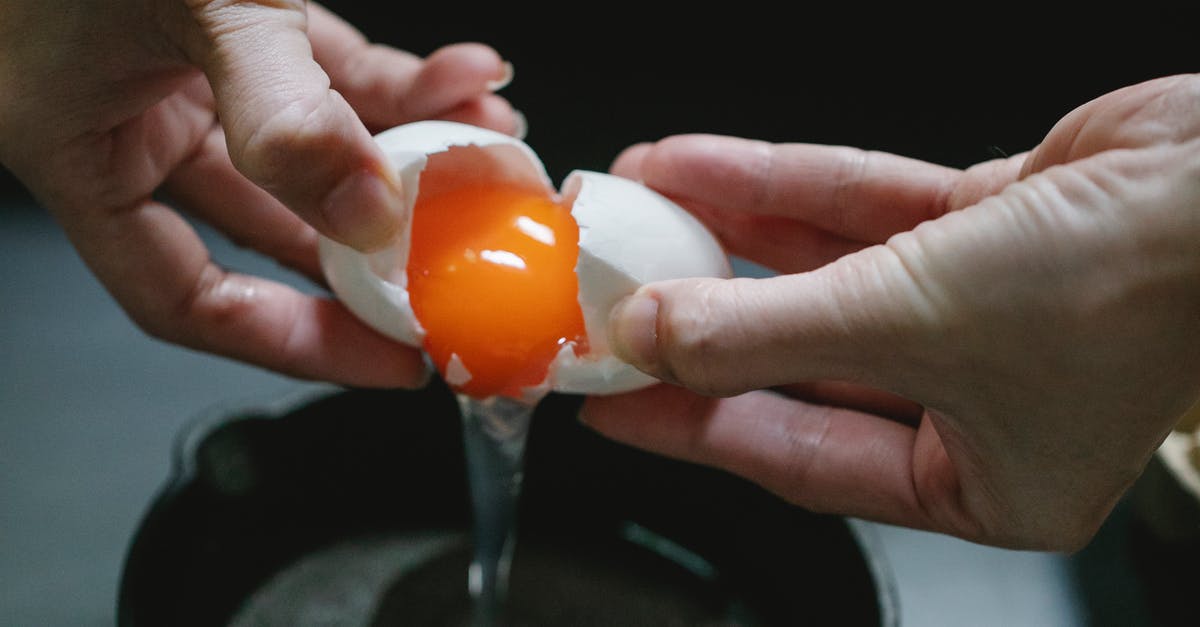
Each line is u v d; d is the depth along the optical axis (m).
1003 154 0.32
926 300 0.24
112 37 0.28
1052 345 0.24
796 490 0.31
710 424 0.31
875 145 0.46
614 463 0.37
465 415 0.31
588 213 0.29
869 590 0.31
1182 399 0.25
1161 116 0.24
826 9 0.51
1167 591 0.36
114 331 0.42
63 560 0.36
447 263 0.29
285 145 0.25
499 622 0.36
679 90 0.48
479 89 0.35
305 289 0.43
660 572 0.37
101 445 0.39
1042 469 0.27
